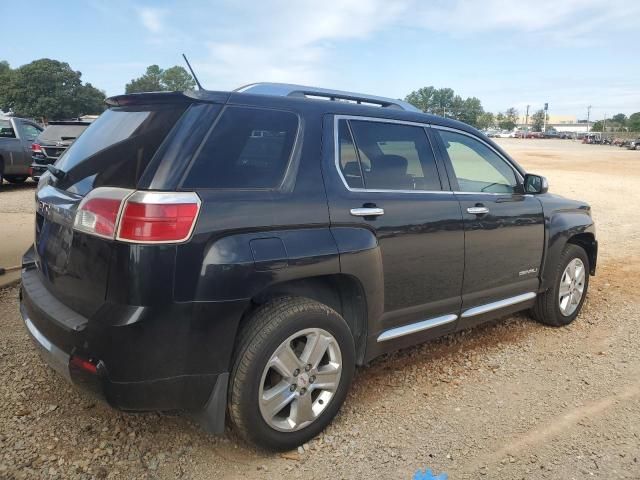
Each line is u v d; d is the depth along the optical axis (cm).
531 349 471
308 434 315
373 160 354
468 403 373
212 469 293
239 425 289
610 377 421
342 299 347
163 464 294
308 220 303
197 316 263
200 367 270
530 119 17388
